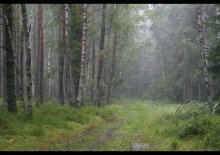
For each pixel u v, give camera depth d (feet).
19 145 48.29
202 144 48.06
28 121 61.67
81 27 98.02
